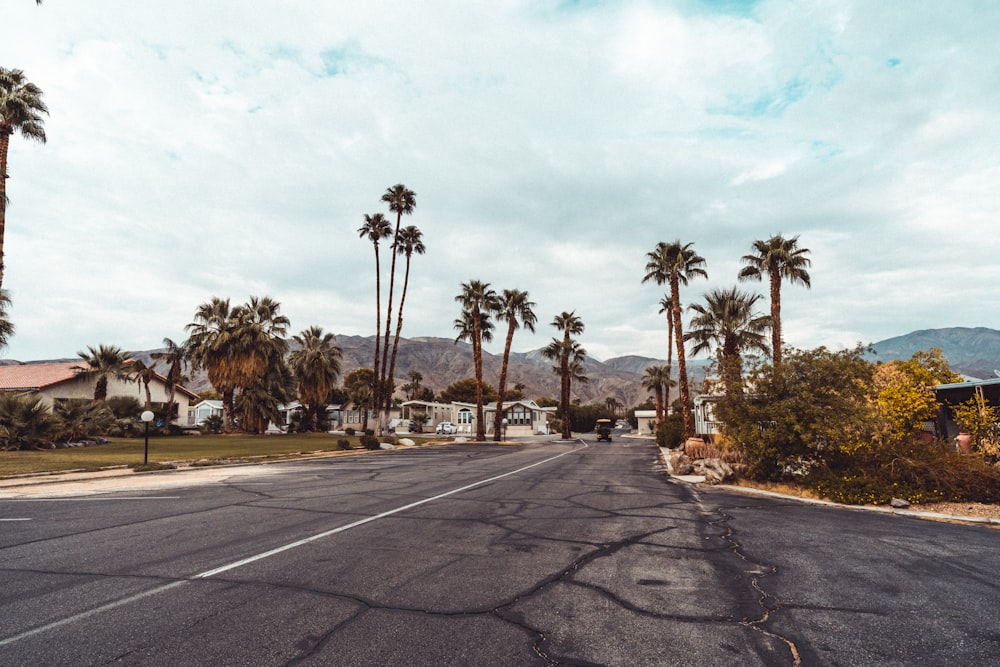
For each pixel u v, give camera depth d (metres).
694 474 16.56
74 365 42.47
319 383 56.91
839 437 12.64
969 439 14.70
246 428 49.09
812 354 14.13
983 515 9.40
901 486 10.92
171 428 45.25
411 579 5.27
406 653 3.57
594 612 4.41
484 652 3.60
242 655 3.52
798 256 30.16
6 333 27.94
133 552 6.28
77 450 24.03
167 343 49.44
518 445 40.97
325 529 7.69
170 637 3.81
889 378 18.06
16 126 24.53
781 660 3.53
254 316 51.53
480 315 49.38
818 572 5.69
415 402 78.44
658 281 33.94
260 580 5.20
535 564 5.88
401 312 46.72
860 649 3.72
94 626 4.01
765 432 14.01
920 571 5.76
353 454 27.19
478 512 9.28
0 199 23.84
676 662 3.48
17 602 4.54
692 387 17.16
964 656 3.62
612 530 7.85
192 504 9.94
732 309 29.20
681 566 5.88
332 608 4.43
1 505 9.74
